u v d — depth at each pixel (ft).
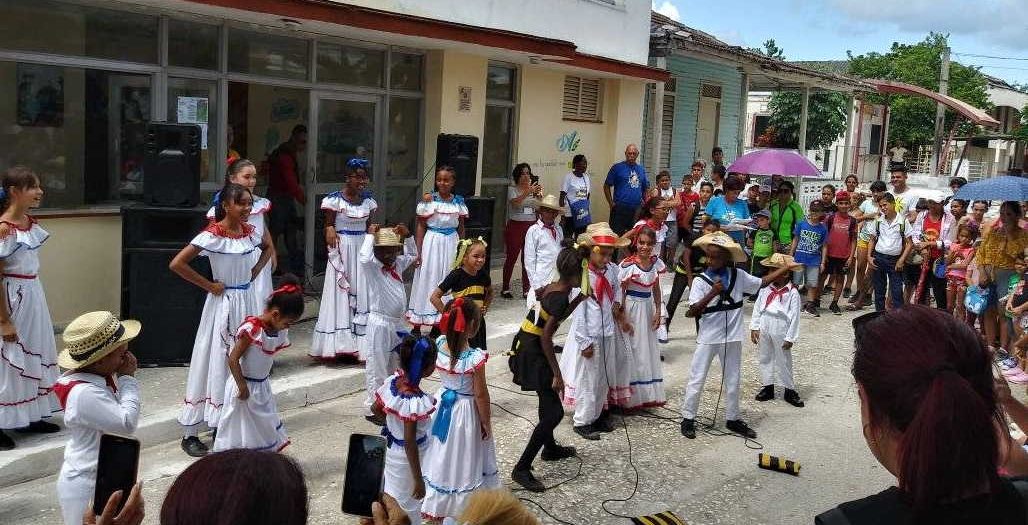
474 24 37.29
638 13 48.29
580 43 44.19
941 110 102.01
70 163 25.70
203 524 5.37
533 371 19.83
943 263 39.63
